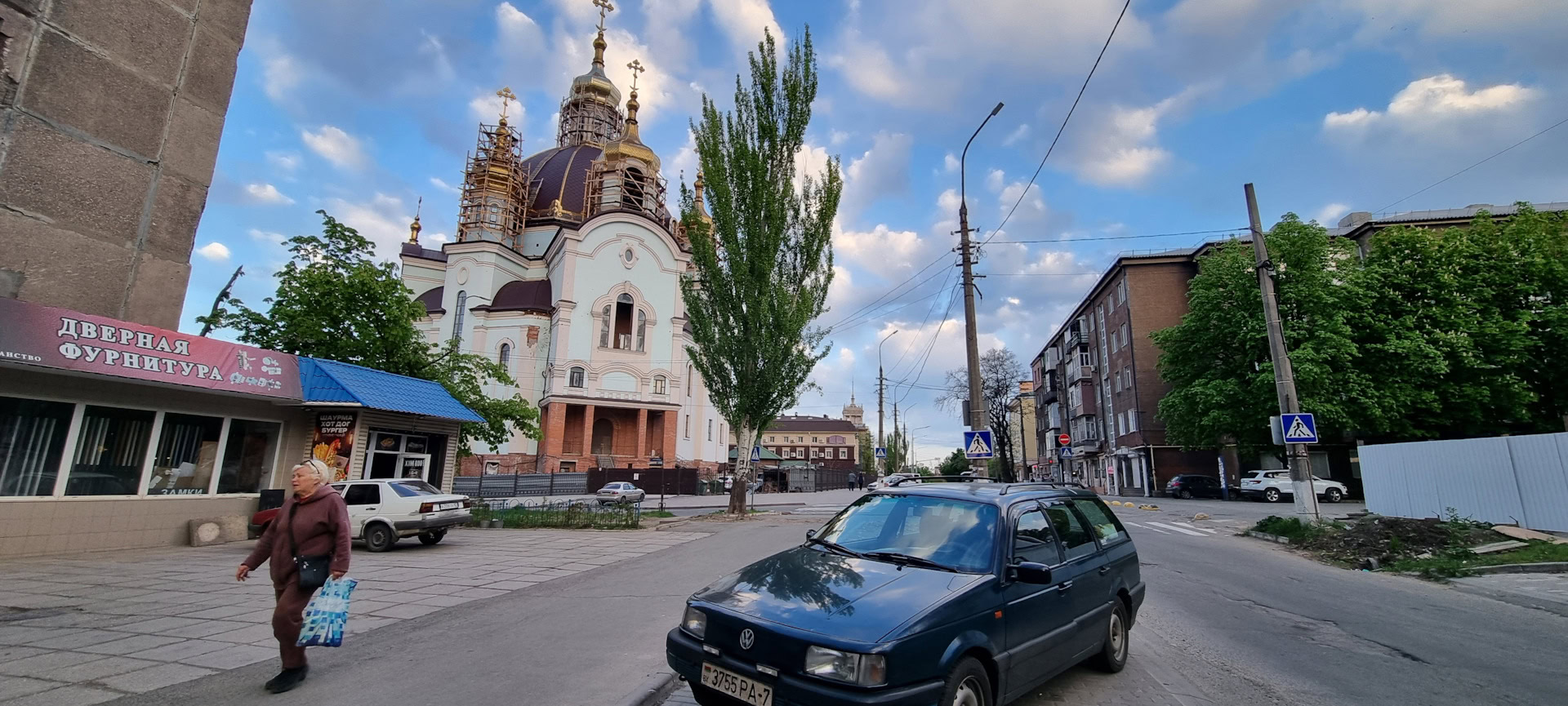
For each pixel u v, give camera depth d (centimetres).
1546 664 590
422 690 478
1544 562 1007
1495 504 1382
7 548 1090
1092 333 5353
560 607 756
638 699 459
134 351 1100
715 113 2264
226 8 1234
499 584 920
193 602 771
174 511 1334
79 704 443
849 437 12950
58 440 1169
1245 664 586
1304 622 744
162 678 498
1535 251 2711
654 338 5206
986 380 4894
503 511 1981
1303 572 1095
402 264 5891
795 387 2244
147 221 1120
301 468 499
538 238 5881
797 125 2308
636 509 2106
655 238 5350
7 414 1109
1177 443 3384
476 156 5725
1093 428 5281
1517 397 2617
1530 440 1312
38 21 994
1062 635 464
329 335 2134
